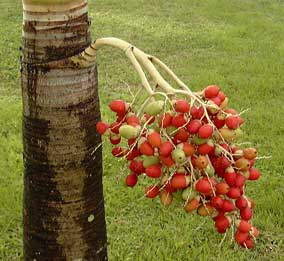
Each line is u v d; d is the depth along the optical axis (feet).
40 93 8.65
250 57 33.65
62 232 9.48
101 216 9.90
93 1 45.27
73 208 9.33
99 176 9.57
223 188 7.35
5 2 44.37
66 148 8.91
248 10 44.27
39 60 8.49
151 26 39.52
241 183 7.43
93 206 9.56
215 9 43.96
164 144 7.04
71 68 8.54
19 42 34.55
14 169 20.07
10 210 17.78
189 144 7.07
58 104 8.66
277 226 17.51
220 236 16.87
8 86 28.68
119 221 17.60
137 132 7.23
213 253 16.19
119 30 38.42
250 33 38.04
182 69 31.35
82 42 8.52
